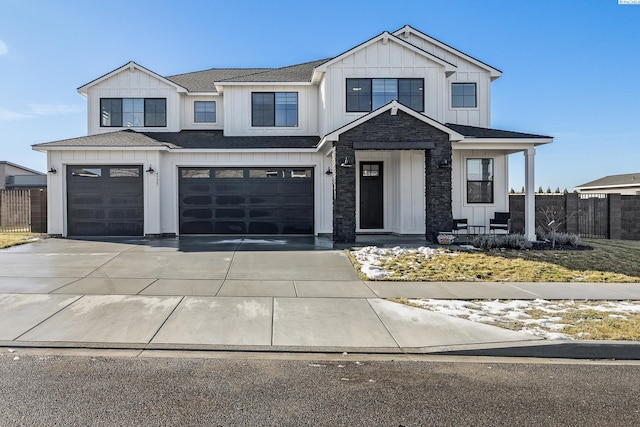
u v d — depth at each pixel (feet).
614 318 20.59
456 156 53.06
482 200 53.67
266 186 52.13
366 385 14.23
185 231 51.72
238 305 22.68
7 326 19.33
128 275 29.12
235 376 14.83
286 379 14.64
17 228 58.23
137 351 17.11
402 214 51.31
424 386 14.19
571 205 54.54
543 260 35.22
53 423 11.43
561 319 20.51
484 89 55.62
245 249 40.19
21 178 112.06
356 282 27.96
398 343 17.98
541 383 14.52
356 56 51.90
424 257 35.73
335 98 51.78
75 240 46.62
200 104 61.46
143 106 58.95
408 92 52.16
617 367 16.11
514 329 19.25
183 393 13.43
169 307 22.18
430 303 23.30
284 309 22.15
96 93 58.59
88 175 49.96
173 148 50.21
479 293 25.48
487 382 14.57
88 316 20.70
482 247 41.32
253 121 57.52
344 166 43.91
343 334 18.92
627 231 52.85
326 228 51.88
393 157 53.88
